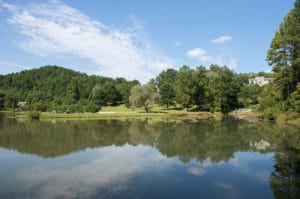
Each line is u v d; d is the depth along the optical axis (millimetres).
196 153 17984
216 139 24016
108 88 103875
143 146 21188
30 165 14742
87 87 124438
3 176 12500
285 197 9570
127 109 91312
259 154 17156
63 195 9867
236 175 12570
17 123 43938
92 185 11078
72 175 12680
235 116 62625
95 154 17969
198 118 58375
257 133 27297
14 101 93062
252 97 79062
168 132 30375
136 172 13227
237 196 9773
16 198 9578
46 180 11820
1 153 18219
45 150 19438
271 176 12297
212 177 12289
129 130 33031
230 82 71812
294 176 12258
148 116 63812
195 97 76188
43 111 72438
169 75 114688
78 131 31734
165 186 10961
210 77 81625
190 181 11711
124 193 10109
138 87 73625
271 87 43531
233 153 17703
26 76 139500
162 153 18188
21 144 22031
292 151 17938
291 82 38062
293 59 36219
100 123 44812
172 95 85438
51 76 146250
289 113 37156
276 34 38750
